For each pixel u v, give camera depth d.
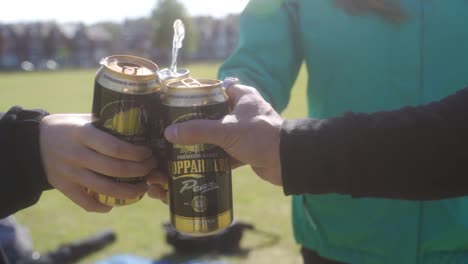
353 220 0.88
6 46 38.09
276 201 2.95
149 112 0.67
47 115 0.70
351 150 0.57
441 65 0.83
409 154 0.56
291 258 2.12
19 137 0.66
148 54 34.22
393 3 0.82
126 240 2.36
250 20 0.91
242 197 3.05
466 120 0.57
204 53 36.97
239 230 2.23
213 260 2.10
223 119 0.62
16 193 0.66
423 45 0.83
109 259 2.11
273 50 0.89
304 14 0.89
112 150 0.64
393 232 0.86
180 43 0.73
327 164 0.58
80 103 8.73
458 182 0.57
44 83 15.52
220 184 0.66
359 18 0.84
